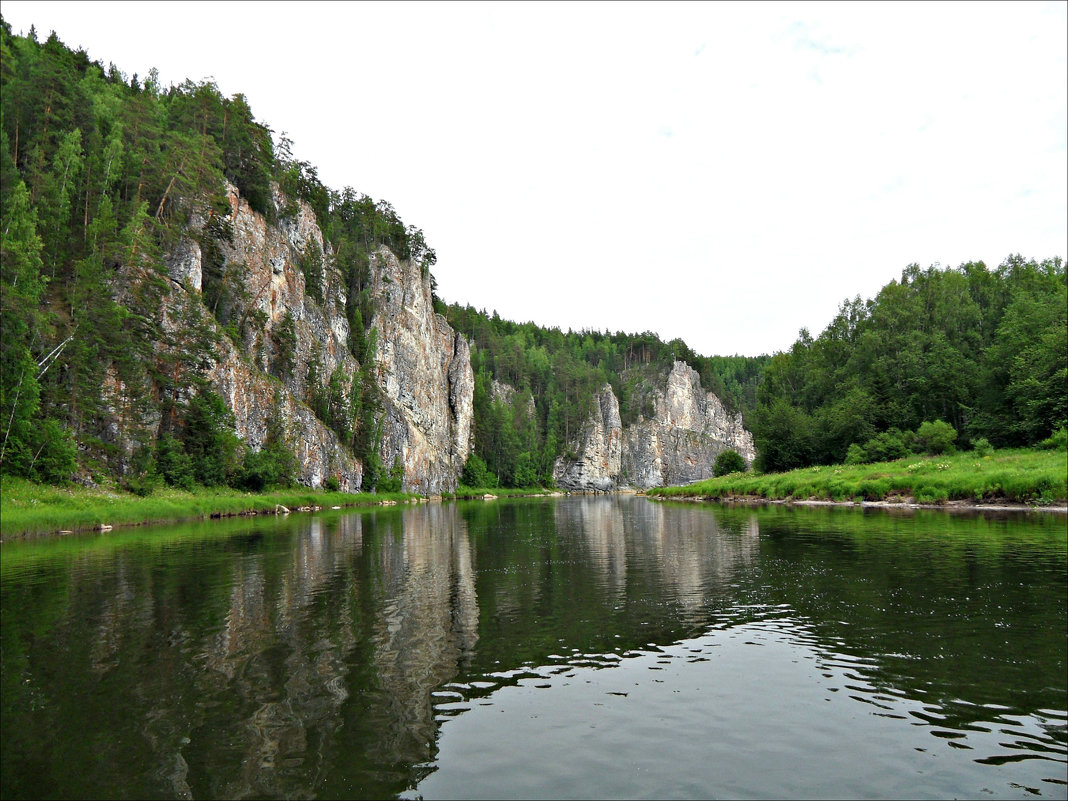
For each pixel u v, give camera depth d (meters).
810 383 118.19
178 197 93.69
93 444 62.84
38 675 12.68
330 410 117.50
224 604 19.44
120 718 10.48
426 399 161.50
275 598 20.34
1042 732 9.67
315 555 31.55
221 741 9.58
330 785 8.21
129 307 75.69
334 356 125.19
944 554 27.08
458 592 21.25
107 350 68.31
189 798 7.88
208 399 79.94
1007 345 81.00
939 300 100.38
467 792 8.00
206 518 62.38
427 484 149.88
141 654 14.09
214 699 11.34
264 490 86.88
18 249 61.59
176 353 77.56
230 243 100.75
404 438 143.00
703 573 24.41
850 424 94.06
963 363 89.00
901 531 37.06
